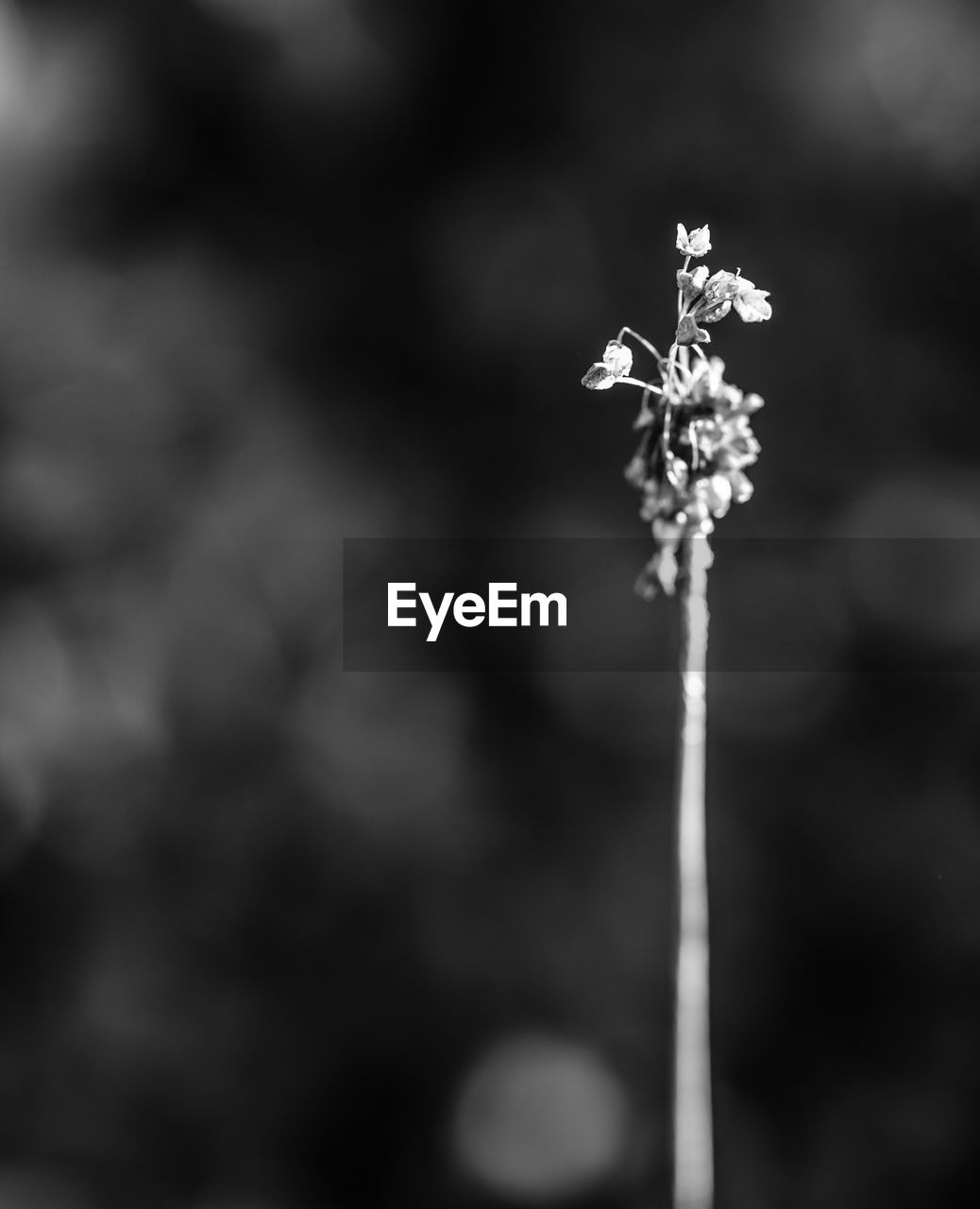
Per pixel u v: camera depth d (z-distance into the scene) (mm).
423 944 1196
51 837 1191
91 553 1218
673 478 480
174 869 1212
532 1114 1141
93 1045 1162
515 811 1244
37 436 1225
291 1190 1146
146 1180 1129
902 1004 1142
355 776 1222
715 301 485
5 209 1268
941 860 1156
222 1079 1168
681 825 466
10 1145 1130
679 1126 461
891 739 1200
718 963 1150
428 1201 1151
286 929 1212
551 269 1269
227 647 1224
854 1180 1080
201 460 1253
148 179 1310
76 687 1192
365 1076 1188
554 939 1184
